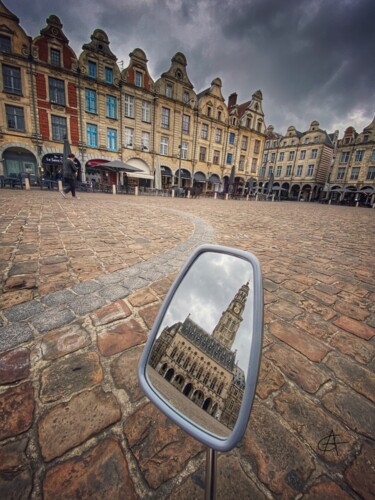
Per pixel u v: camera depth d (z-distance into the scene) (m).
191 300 0.82
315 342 1.88
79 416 1.16
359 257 4.42
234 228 6.94
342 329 2.07
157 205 12.45
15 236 4.34
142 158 26.17
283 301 2.56
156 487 0.89
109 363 1.51
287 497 0.89
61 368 1.45
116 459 0.98
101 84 22.06
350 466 1.00
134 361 1.54
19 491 0.85
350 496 0.90
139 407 1.23
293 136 46.62
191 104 28.34
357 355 1.74
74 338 1.72
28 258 3.30
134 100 24.30
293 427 1.18
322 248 5.02
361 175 40.12
